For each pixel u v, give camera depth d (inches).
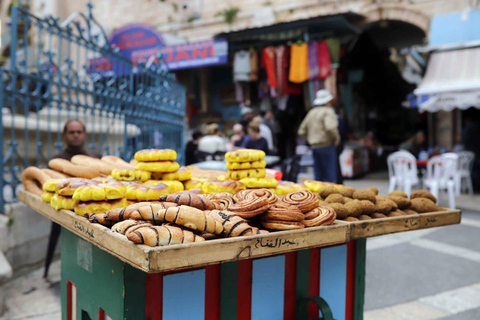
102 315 66.4
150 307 58.6
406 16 378.6
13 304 121.3
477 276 152.3
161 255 44.3
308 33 361.7
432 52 349.1
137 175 82.4
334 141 246.1
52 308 119.0
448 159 282.2
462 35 337.4
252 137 249.1
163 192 69.7
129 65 195.8
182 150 256.7
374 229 67.0
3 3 544.1
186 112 441.4
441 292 137.9
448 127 407.2
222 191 78.1
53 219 75.5
